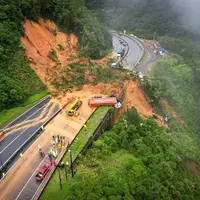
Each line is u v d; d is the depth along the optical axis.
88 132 61.22
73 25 96.81
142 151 58.88
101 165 53.16
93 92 75.56
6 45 74.00
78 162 54.06
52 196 47.59
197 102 108.06
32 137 59.28
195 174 69.50
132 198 48.97
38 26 85.56
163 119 83.69
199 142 87.38
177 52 137.62
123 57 114.12
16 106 67.69
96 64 88.88
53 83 75.75
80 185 47.25
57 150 56.38
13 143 57.78
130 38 142.75
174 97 97.94
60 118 65.38
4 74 69.44
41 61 79.06
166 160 61.47
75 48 91.75
